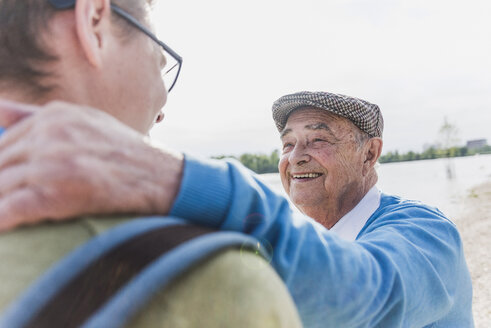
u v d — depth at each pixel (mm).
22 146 522
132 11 830
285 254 747
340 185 2350
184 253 476
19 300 439
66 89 741
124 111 817
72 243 507
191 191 618
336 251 877
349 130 2334
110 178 542
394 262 1116
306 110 2395
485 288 7531
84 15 732
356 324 915
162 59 964
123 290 432
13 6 737
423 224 1584
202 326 472
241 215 674
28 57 726
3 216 501
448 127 43094
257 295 523
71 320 430
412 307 1162
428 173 48219
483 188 25500
